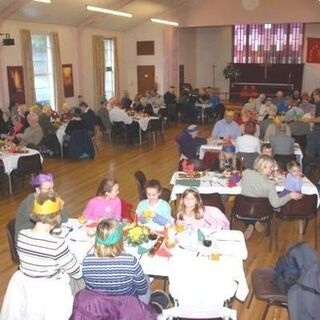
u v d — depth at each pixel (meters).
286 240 5.24
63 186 7.54
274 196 4.63
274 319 3.57
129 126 10.89
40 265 2.50
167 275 2.93
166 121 14.14
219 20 14.66
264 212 4.66
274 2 13.81
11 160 6.83
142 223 3.67
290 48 17.80
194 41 18.88
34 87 11.88
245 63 18.50
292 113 9.62
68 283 2.68
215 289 2.62
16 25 11.15
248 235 5.20
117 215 4.02
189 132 7.06
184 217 3.71
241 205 4.69
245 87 18.64
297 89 17.83
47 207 2.53
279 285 3.06
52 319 2.52
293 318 2.65
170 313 2.53
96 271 2.35
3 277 4.32
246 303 3.81
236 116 10.16
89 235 3.43
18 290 2.57
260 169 4.69
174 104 14.27
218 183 5.06
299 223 5.62
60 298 2.54
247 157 6.04
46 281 2.52
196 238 3.32
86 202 6.69
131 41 16.45
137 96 13.49
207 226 3.67
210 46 19.02
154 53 16.22
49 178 3.56
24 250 2.52
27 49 11.45
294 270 2.95
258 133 8.21
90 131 10.16
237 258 3.01
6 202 6.75
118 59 16.03
